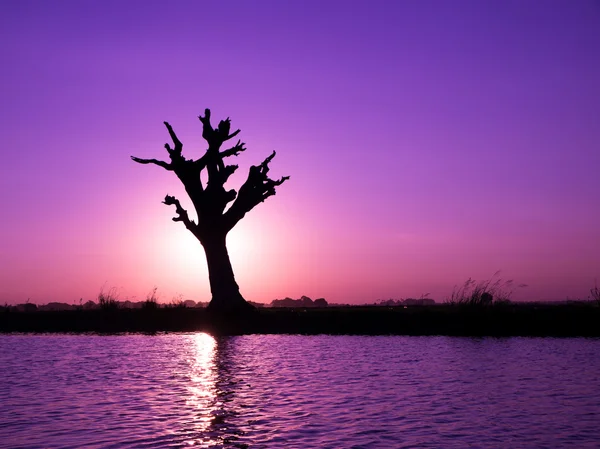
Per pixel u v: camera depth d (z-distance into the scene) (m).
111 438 13.20
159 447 12.52
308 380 20.48
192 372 22.36
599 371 21.88
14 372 22.56
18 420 14.88
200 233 43.66
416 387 19.06
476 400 17.02
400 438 13.15
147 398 17.52
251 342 33.09
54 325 42.44
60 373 22.27
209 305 43.00
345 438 13.14
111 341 34.19
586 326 36.09
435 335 35.56
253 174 43.72
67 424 14.45
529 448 12.41
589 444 12.68
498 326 36.91
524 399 17.12
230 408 16.09
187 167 43.00
